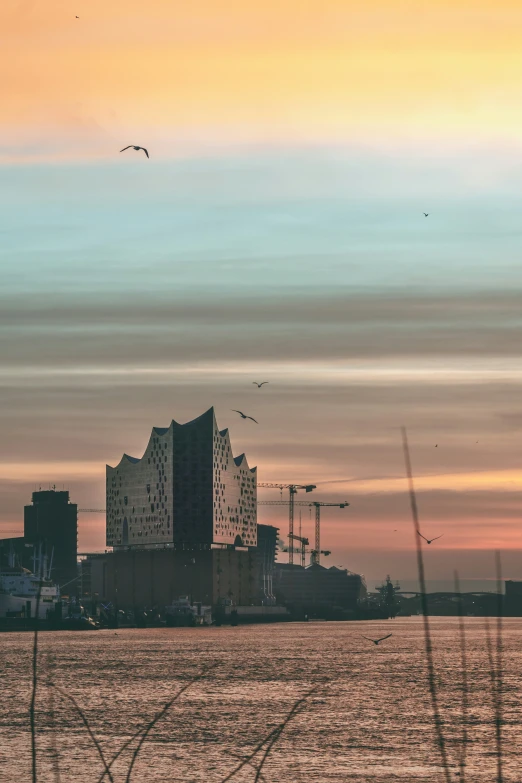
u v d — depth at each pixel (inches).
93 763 4613.7
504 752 4896.7
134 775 4360.2
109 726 5762.8
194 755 4830.2
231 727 5733.3
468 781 4222.4
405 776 4325.8
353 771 4434.1
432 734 5452.8
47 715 6225.4
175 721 5984.3
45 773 4367.6
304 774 4382.4
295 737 5369.1
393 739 5280.5
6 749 4982.8
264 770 4471.0
